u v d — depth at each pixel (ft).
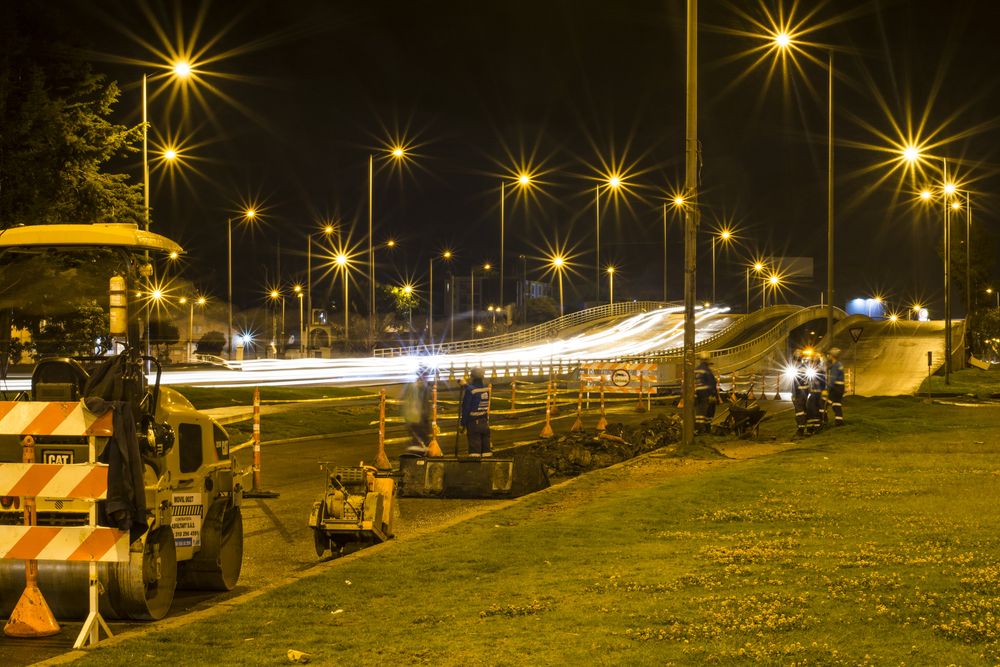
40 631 27.55
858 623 24.98
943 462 62.69
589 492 53.16
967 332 264.11
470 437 61.41
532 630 25.34
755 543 36.65
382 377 181.88
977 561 32.35
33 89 88.63
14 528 27.12
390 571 33.50
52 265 30.66
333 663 23.11
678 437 81.10
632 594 28.94
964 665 21.48
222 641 25.35
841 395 85.76
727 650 22.89
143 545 28.50
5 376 31.09
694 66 69.97
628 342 325.83
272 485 58.95
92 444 27.07
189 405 33.37
